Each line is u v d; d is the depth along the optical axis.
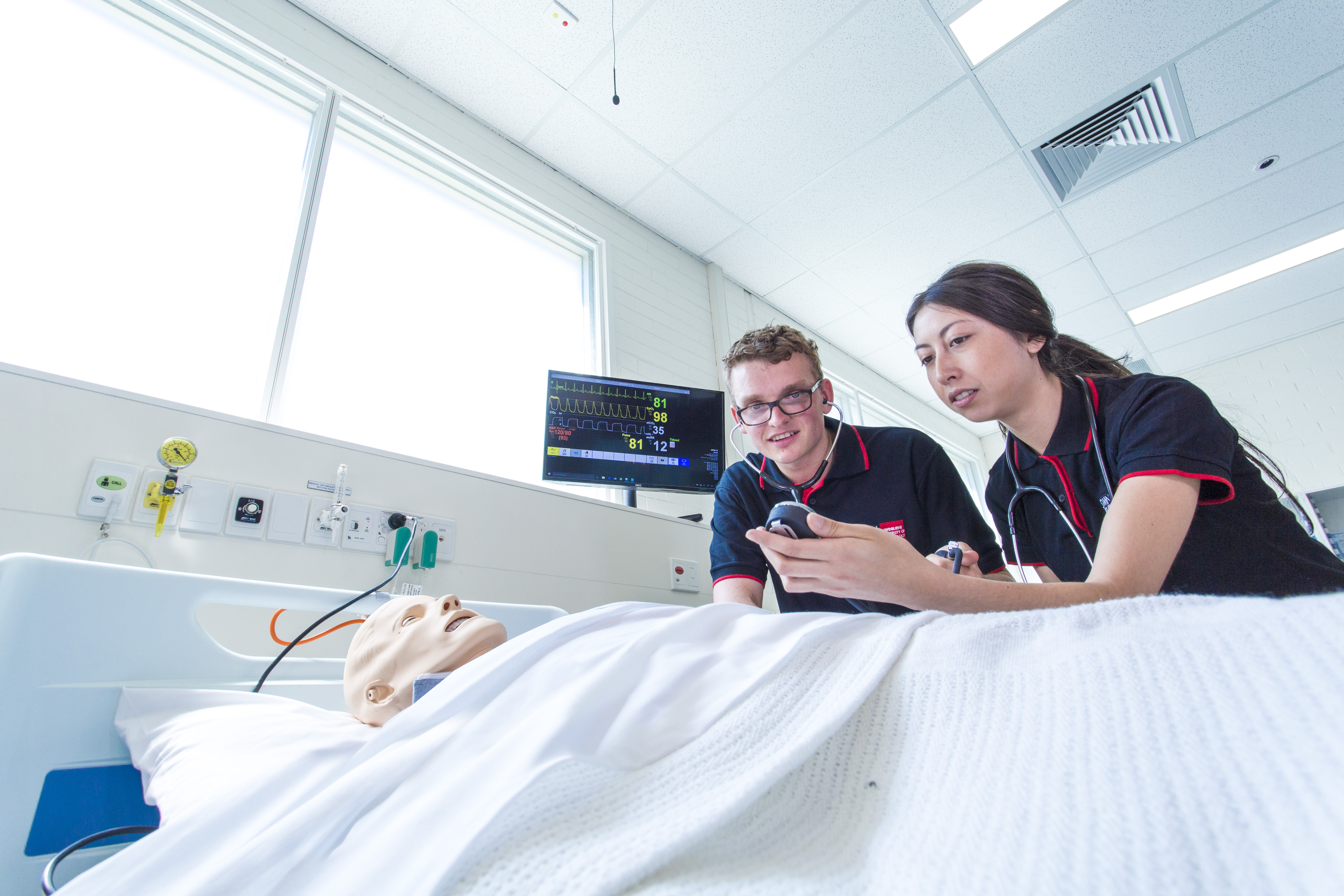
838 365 4.24
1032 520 1.14
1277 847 0.20
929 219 3.20
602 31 2.28
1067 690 0.30
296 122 2.09
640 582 2.00
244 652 1.18
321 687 0.91
